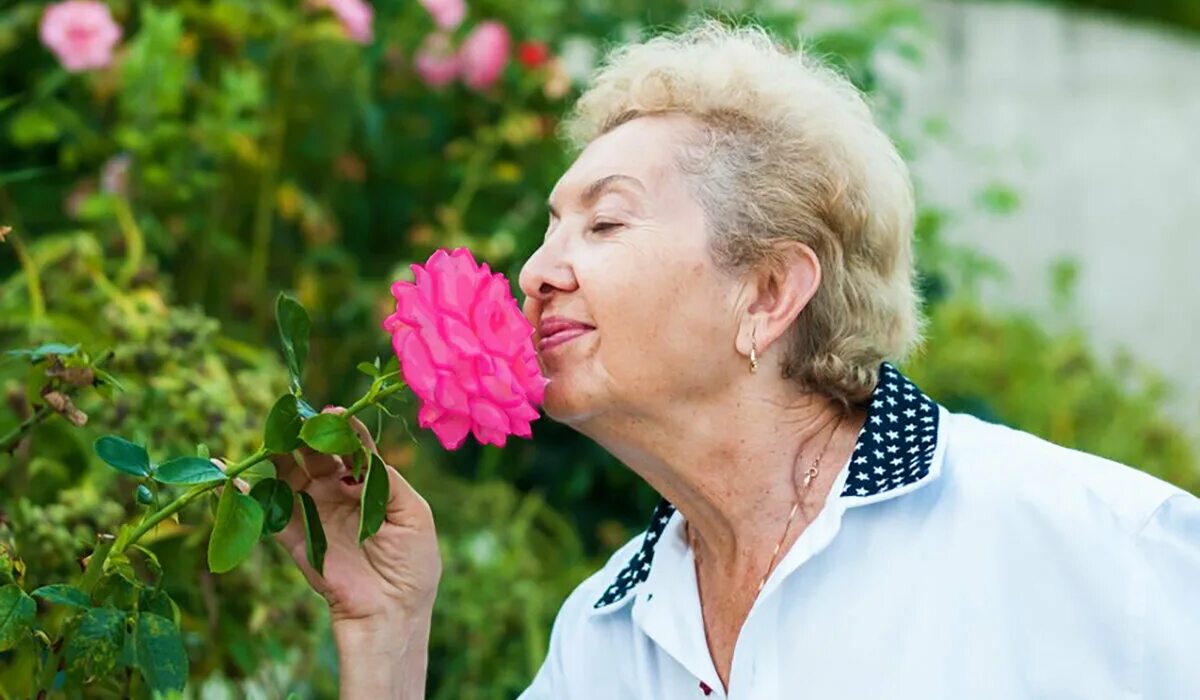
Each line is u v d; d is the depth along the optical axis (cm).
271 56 346
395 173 388
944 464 193
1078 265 540
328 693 283
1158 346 595
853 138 202
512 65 391
